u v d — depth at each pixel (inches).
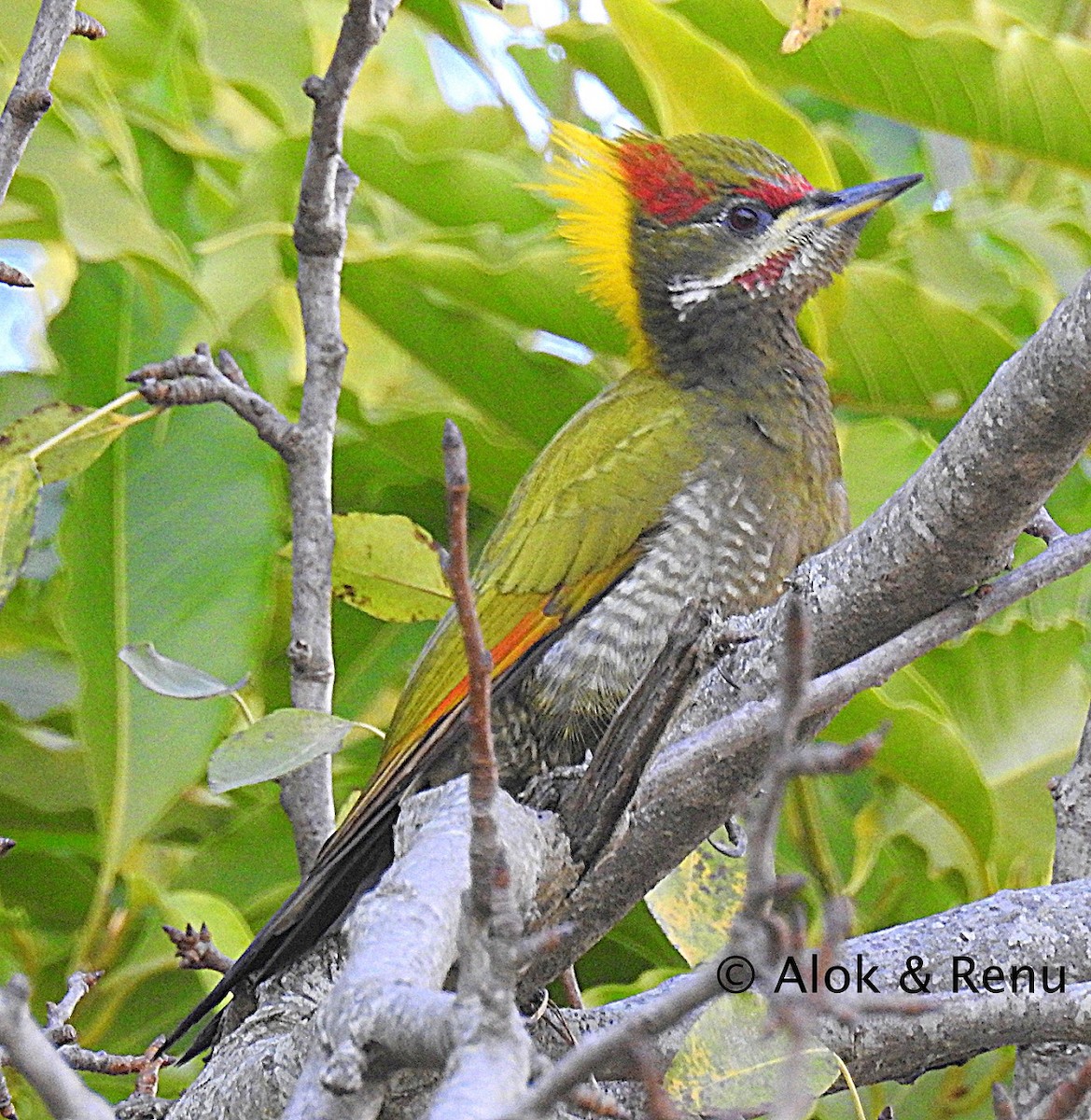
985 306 435.8
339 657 416.8
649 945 394.6
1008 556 258.5
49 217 410.9
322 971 286.8
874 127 523.2
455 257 393.7
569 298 409.1
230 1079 258.1
